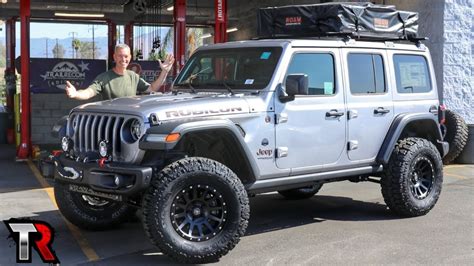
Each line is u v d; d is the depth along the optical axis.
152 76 14.94
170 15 21.00
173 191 5.04
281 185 6.01
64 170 5.54
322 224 6.80
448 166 11.07
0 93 23.47
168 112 5.17
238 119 5.52
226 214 5.25
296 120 5.98
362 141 6.64
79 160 5.47
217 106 5.44
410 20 7.55
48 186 8.99
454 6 12.00
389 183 6.94
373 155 6.80
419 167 7.12
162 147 4.92
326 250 5.74
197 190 5.19
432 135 7.63
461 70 12.10
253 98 5.72
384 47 7.05
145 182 5.01
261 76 5.99
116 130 5.27
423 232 6.38
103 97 6.71
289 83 5.67
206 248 5.16
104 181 5.16
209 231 5.25
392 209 7.07
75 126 5.70
